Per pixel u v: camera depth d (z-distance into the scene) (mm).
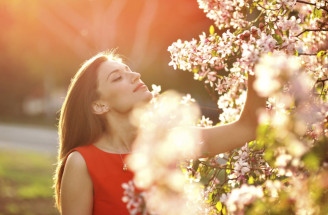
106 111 2350
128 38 18656
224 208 2043
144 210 1548
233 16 2303
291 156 1447
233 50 2062
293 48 1873
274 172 2111
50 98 30219
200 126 2441
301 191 1438
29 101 35719
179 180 1459
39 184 10148
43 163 13773
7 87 33406
